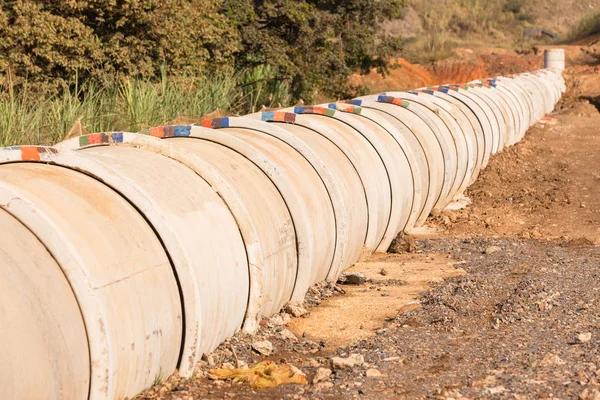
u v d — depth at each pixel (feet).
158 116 60.85
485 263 43.32
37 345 18.06
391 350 28.19
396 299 35.96
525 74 126.52
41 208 20.12
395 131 48.78
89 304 19.38
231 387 24.23
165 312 22.62
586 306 32.63
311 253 33.12
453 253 46.44
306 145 36.58
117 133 28.32
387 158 45.50
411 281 39.58
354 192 40.27
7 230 19.01
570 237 51.21
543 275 39.09
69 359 18.84
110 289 20.29
